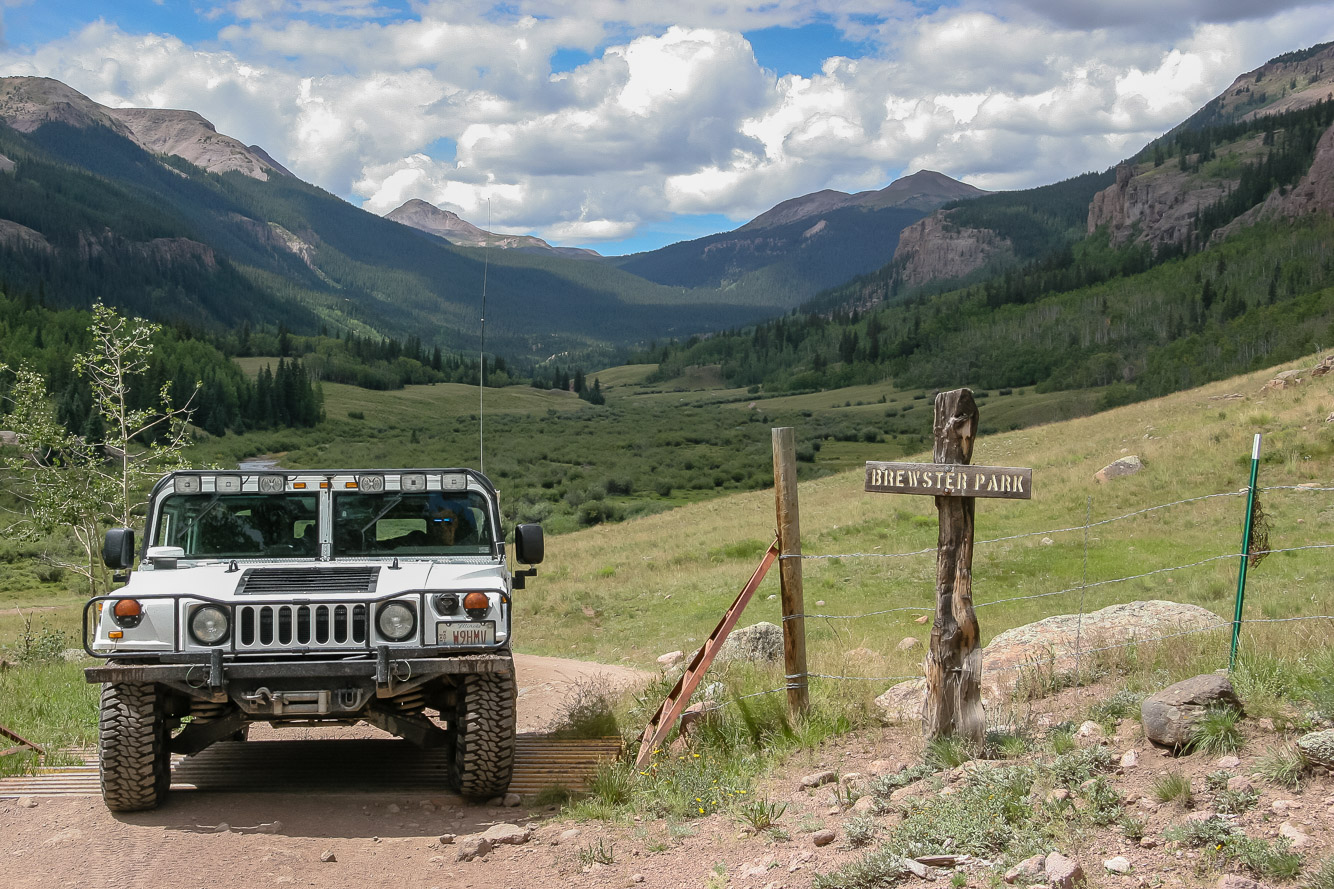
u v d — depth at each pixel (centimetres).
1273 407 3023
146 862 527
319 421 17412
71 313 19400
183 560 718
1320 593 1345
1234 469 2478
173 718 674
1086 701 654
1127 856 412
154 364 14762
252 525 736
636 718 895
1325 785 431
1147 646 739
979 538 2395
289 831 596
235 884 495
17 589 5184
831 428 14500
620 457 10994
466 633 645
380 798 680
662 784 638
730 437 12950
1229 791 441
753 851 502
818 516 3384
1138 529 2212
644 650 1859
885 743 669
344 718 676
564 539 4766
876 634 1558
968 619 600
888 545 2641
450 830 602
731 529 3516
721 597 2244
